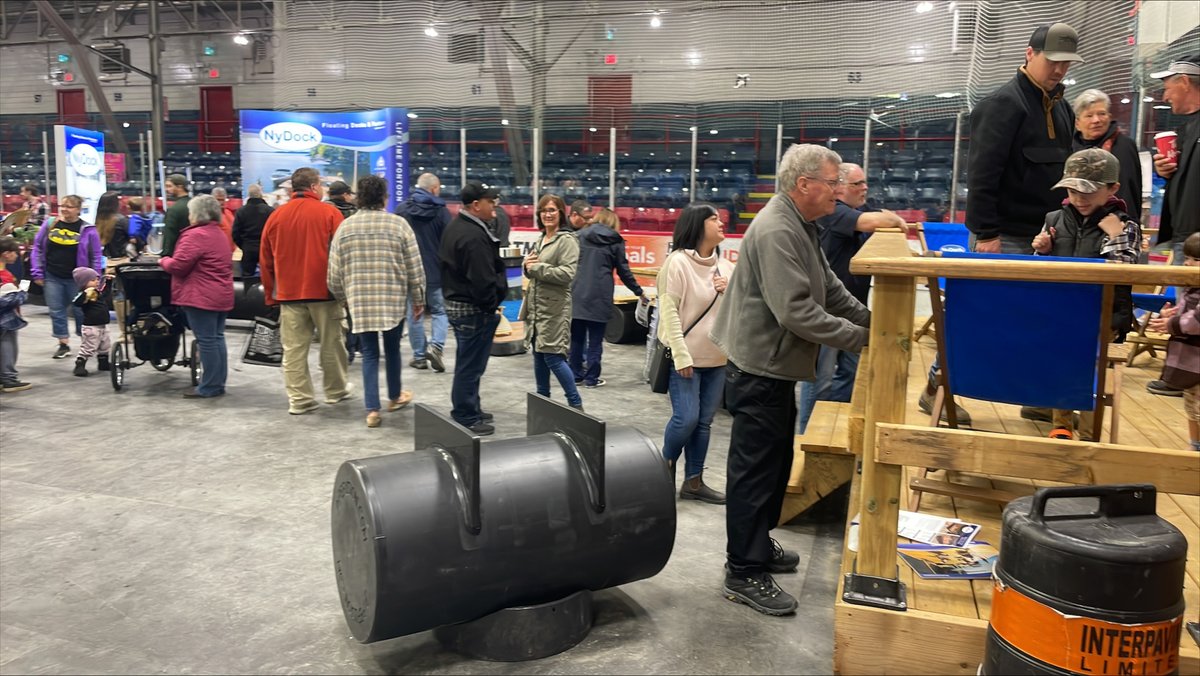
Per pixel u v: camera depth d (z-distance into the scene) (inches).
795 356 115.2
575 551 107.0
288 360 236.7
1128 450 90.6
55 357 323.3
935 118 517.0
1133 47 368.8
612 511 109.5
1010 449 94.6
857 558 104.6
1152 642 77.2
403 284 223.9
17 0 856.3
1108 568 76.7
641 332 378.9
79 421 229.6
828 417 174.9
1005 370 112.0
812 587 130.1
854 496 142.6
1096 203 137.9
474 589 100.7
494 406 250.5
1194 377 129.4
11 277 263.7
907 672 99.0
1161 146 178.5
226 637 112.2
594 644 110.4
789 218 111.7
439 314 302.7
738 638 112.7
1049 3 465.7
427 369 307.3
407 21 655.8
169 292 268.2
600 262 277.1
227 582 129.6
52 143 809.5
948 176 513.3
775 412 117.3
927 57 553.3
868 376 101.5
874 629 99.3
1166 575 77.4
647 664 105.6
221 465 190.4
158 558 138.6
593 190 600.4
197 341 257.9
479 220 206.8
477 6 669.3
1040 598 80.0
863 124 547.2
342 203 315.9
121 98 842.8
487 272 205.3
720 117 617.3
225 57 802.8
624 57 651.5
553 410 118.3
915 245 274.1
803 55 597.0
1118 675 77.4
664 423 233.3
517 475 105.7
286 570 134.3
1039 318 107.3
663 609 121.3
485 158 649.0
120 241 404.2
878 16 569.0
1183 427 155.2
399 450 203.2
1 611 119.2
